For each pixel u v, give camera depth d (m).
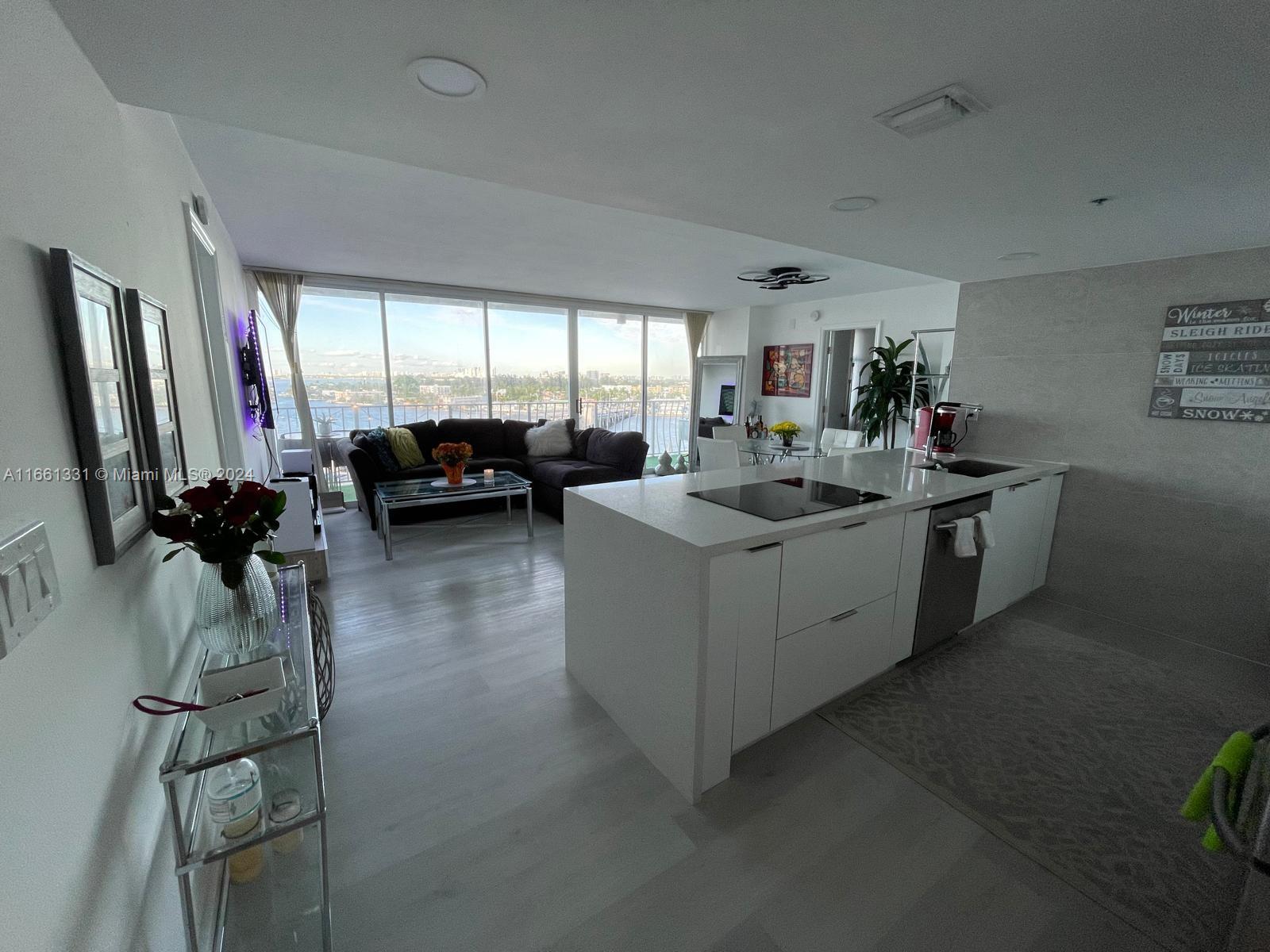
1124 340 2.84
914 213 2.19
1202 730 1.99
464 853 1.44
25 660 0.64
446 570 3.58
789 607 1.77
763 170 1.78
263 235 3.72
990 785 1.71
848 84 1.27
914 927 1.27
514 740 1.89
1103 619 2.95
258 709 1.06
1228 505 2.57
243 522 1.15
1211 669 2.42
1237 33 1.04
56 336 0.79
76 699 0.77
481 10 1.00
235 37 1.07
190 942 1.00
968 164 1.70
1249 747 0.90
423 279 5.49
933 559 2.29
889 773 1.76
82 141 1.00
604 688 2.05
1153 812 1.61
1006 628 2.82
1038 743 1.91
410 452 5.30
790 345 6.99
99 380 0.90
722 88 1.29
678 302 7.16
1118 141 1.51
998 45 1.10
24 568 0.62
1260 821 0.82
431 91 1.31
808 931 1.25
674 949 1.21
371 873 1.38
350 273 5.14
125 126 1.28
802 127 1.48
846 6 0.99
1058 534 3.14
